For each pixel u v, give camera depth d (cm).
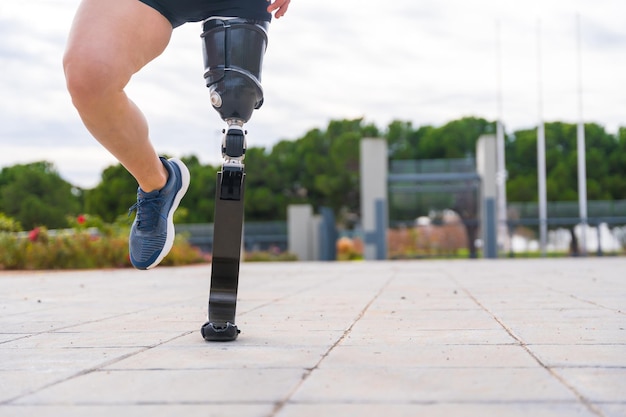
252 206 3753
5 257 1165
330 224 2230
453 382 152
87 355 202
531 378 156
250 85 201
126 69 177
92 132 185
